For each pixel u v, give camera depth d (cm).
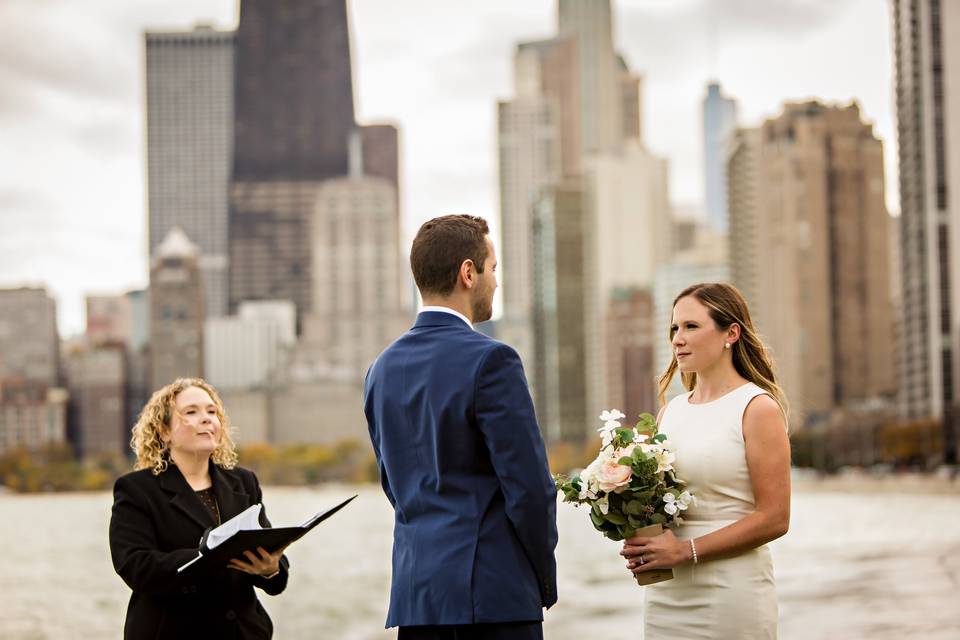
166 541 612
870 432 16175
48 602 2867
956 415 13888
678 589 551
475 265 534
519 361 510
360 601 2861
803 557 3117
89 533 8419
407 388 517
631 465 545
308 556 5241
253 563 562
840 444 16238
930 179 16150
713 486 553
